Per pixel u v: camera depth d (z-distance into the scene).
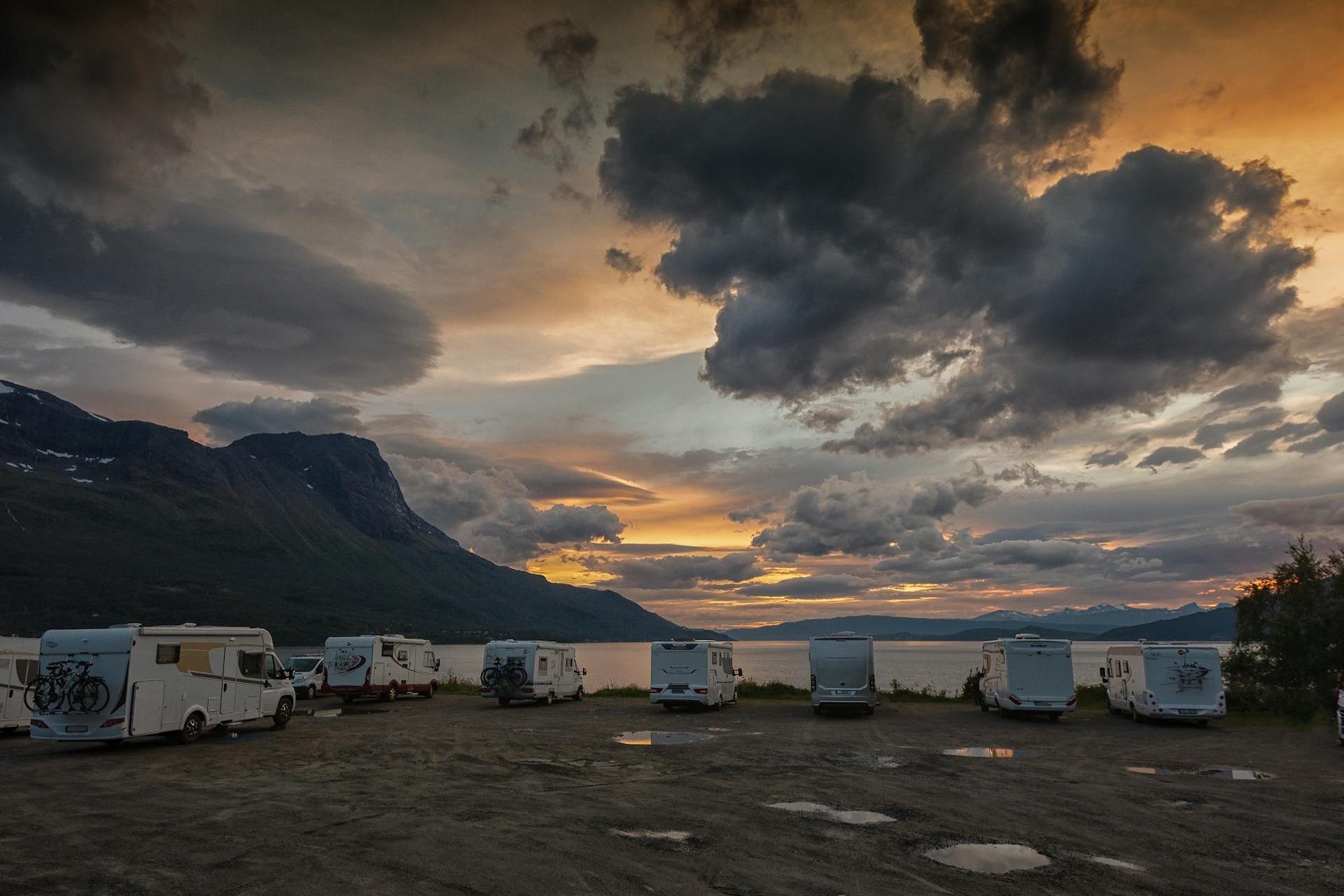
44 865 9.05
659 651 28.86
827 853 9.59
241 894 8.06
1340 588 28.14
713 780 14.51
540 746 19.33
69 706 17.84
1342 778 15.23
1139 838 10.37
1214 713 24.36
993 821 11.24
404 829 10.70
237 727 23.38
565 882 8.45
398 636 34.47
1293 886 8.47
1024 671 26.22
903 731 22.92
